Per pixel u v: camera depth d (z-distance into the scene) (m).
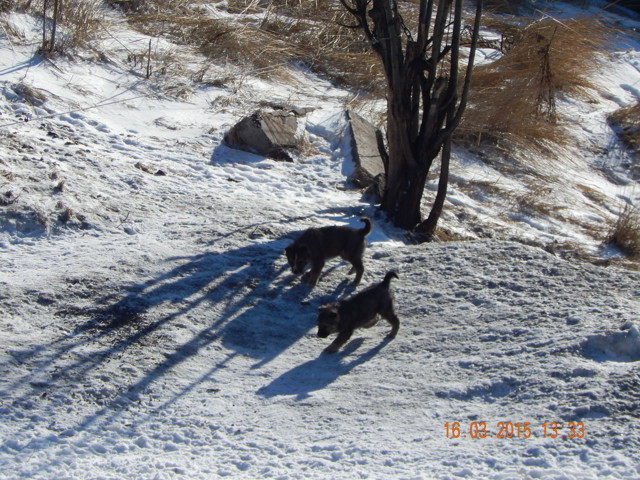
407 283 7.96
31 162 8.79
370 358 7.16
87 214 8.34
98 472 6.12
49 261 7.77
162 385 6.80
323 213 9.14
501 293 7.68
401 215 9.25
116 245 8.05
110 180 8.95
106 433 6.43
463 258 8.23
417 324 7.48
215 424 6.53
